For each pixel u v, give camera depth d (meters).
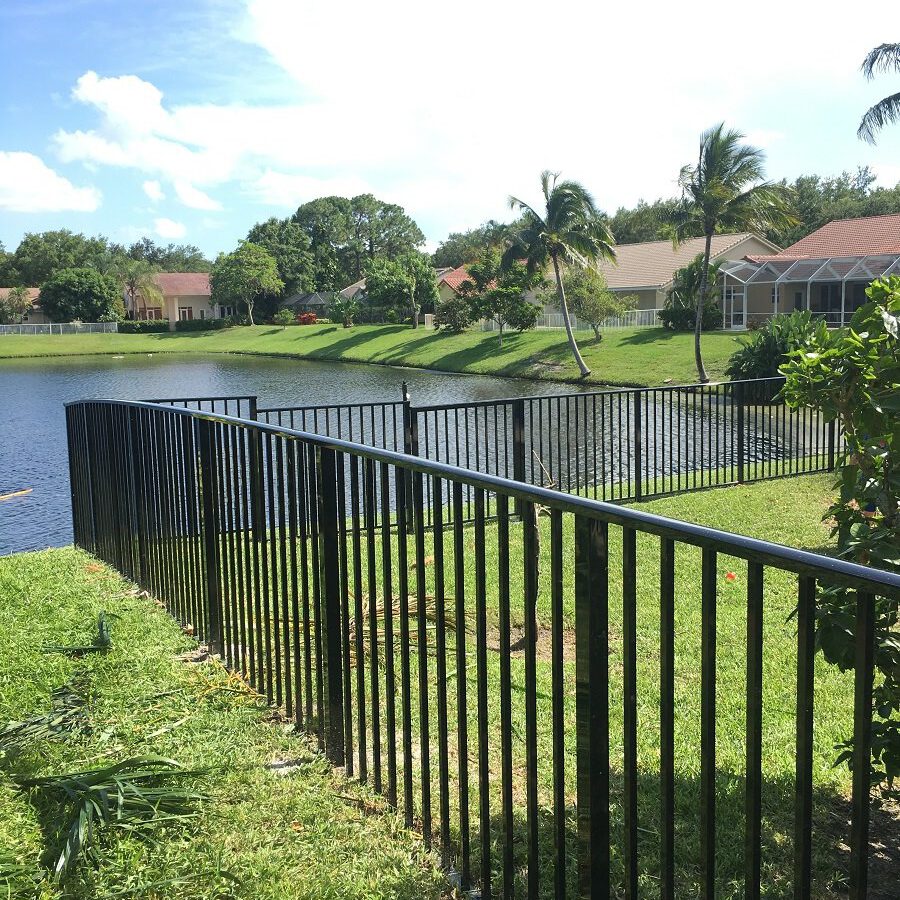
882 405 3.04
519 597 5.53
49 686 3.85
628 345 41.12
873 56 21.84
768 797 3.12
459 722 2.59
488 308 49.09
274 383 38.41
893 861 2.80
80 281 86.75
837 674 4.24
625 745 1.98
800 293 46.94
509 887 2.39
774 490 9.16
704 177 31.36
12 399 32.88
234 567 4.12
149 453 5.10
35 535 11.15
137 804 2.83
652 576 5.84
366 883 2.52
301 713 3.54
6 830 2.72
